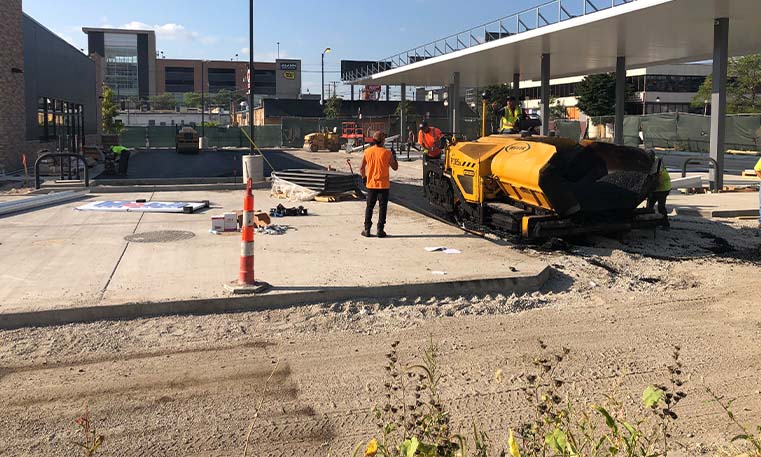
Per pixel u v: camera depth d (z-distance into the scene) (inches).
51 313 255.6
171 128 2581.2
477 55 1259.2
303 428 175.2
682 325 266.1
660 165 433.7
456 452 124.9
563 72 1611.7
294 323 262.7
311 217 513.0
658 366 220.2
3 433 170.2
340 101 3297.2
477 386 202.5
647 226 442.9
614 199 417.7
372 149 422.0
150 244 394.0
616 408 170.2
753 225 518.9
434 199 572.1
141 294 278.8
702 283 337.7
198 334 248.7
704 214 565.6
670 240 455.8
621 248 429.7
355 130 2447.1
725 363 223.1
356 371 215.0
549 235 406.0
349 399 193.5
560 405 186.7
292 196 631.2
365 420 179.8
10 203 532.1
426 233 441.7
